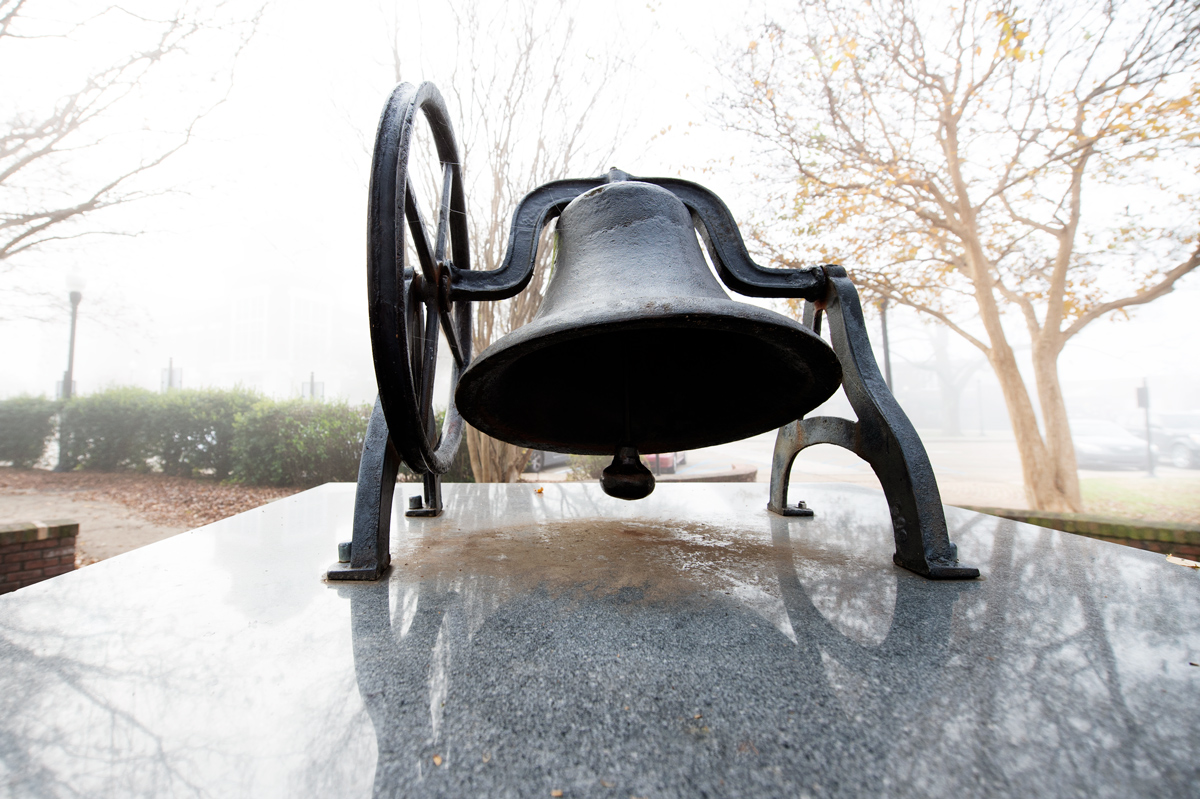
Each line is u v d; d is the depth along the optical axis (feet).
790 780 2.03
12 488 30.17
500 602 4.03
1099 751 2.17
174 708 2.51
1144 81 18.90
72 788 1.94
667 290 4.49
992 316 23.03
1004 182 22.03
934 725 2.38
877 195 23.25
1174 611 3.76
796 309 25.94
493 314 20.29
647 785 2.02
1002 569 4.89
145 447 35.19
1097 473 45.34
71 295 40.14
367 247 3.89
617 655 3.11
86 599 4.08
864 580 4.57
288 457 29.50
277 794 1.95
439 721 2.43
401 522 7.47
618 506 8.90
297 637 3.37
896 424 5.12
